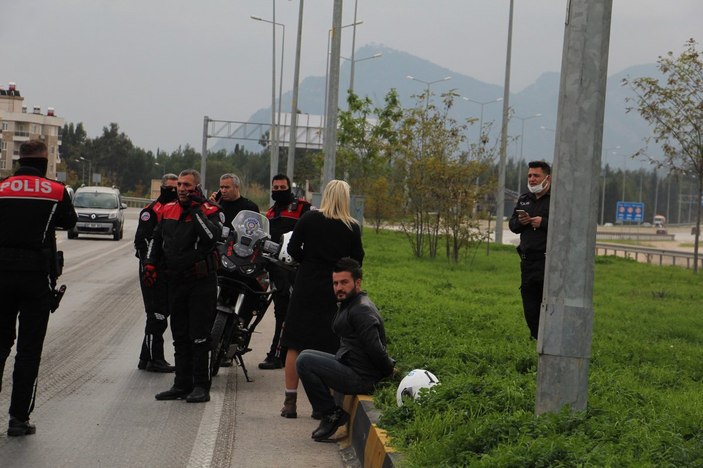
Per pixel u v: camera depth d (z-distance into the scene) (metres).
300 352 9.95
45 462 7.95
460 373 10.04
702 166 32.75
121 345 14.38
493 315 17.41
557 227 7.47
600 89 7.41
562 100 7.48
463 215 34.03
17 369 8.77
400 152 36.72
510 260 37.06
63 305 19.12
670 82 32.06
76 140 180.38
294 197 13.44
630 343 14.68
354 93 49.91
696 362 13.00
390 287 22.53
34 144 8.90
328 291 9.95
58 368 12.34
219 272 11.42
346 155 50.22
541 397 7.49
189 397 10.52
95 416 9.72
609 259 42.84
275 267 12.70
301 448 8.75
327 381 9.03
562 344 7.44
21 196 8.69
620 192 165.88
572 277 7.44
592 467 5.87
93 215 42.84
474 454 6.66
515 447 6.45
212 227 10.27
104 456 8.21
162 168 171.62
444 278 27.48
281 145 81.50
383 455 7.32
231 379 12.06
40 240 8.73
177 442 8.78
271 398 10.98
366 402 8.82
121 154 168.00
